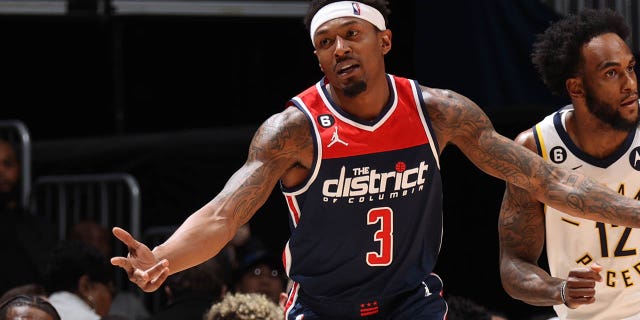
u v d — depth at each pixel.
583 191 9.85
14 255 19.45
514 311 19.70
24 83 23.53
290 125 9.80
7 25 23.27
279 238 21.67
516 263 11.41
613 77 10.95
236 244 20.52
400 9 19.16
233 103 23.95
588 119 11.24
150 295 21.81
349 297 10.18
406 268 10.11
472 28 19.09
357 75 9.68
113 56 23.72
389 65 19.22
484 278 19.62
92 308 16.27
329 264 10.05
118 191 21.59
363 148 9.78
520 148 10.09
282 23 23.78
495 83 19.20
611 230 11.35
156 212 22.27
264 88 23.88
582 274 9.91
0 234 19.53
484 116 10.16
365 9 9.78
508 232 11.62
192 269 16.20
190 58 23.92
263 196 9.70
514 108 18.86
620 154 11.26
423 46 19.11
